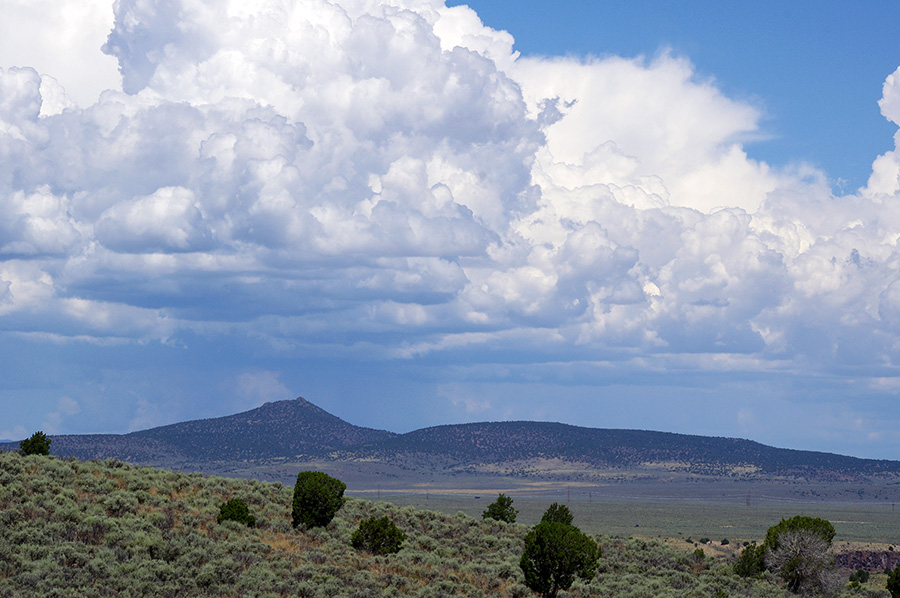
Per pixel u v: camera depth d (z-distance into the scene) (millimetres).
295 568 52719
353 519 73375
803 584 74688
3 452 71312
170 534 54125
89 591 42188
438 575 57469
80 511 55188
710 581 72062
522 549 73188
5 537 48281
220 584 47312
